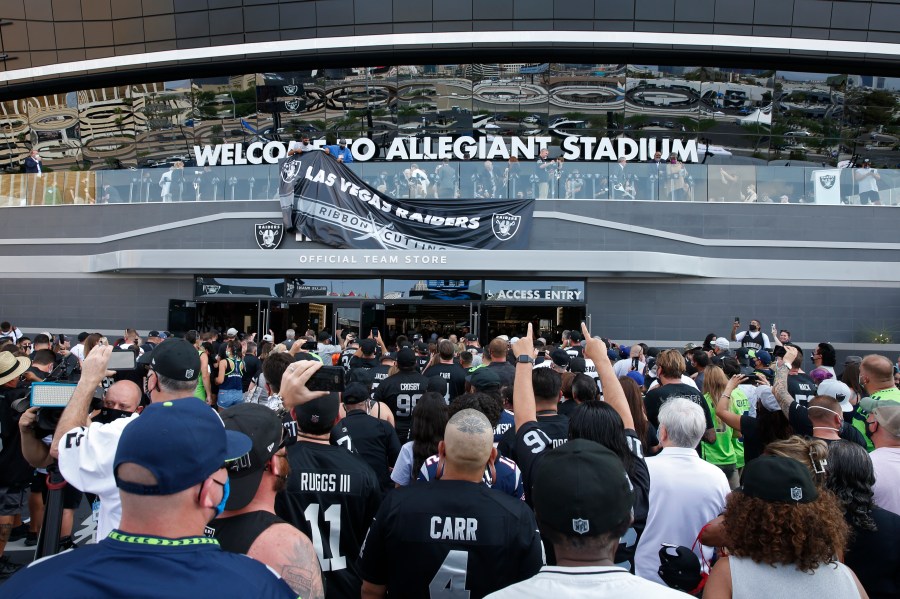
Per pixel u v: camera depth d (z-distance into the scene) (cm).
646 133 2336
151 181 2042
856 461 335
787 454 355
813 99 2309
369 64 2291
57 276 2053
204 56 2272
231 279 1994
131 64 2309
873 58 2159
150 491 169
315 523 340
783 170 1939
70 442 329
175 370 355
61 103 2519
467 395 464
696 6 2195
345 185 1895
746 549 251
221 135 2462
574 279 1920
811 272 1897
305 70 2370
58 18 2403
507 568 283
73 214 2067
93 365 360
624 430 357
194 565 168
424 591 282
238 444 231
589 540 194
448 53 2220
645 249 1905
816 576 245
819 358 931
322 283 1975
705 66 2266
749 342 1510
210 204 1991
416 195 1922
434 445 452
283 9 2286
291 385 322
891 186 1941
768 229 1912
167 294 2008
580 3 2194
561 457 208
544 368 477
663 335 1897
